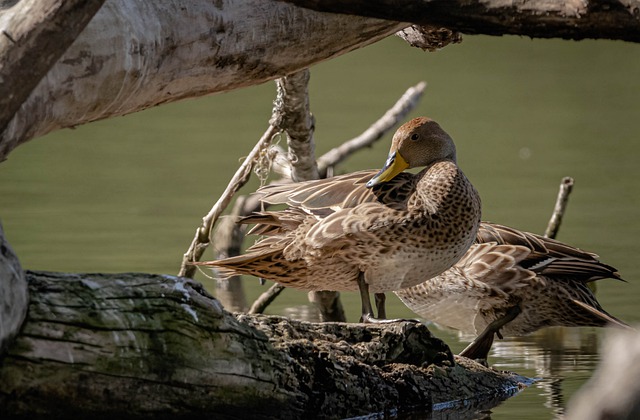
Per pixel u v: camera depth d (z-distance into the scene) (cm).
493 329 1251
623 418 549
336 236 1091
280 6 1023
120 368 823
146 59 944
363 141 1645
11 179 2294
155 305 849
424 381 1018
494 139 2738
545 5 891
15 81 801
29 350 792
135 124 2925
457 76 3575
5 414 795
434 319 1332
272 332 953
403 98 1688
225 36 1000
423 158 1186
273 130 1416
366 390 970
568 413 989
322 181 1177
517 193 2189
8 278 775
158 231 1875
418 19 934
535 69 3728
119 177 2333
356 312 1498
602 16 879
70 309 814
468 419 982
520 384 1111
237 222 1170
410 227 1088
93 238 1803
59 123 921
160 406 846
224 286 1638
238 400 883
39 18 793
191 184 2270
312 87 3347
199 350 859
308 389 934
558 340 1358
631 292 1516
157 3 957
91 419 827
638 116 3020
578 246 1770
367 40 1091
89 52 895
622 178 2327
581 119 2984
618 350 562
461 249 1127
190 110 3130
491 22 913
